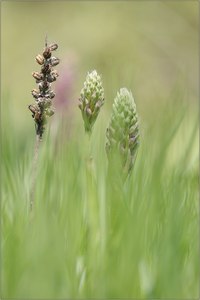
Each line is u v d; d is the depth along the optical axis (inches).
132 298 22.9
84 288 23.3
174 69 89.8
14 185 27.3
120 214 24.2
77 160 27.5
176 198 24.4
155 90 35.6
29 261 22.6
